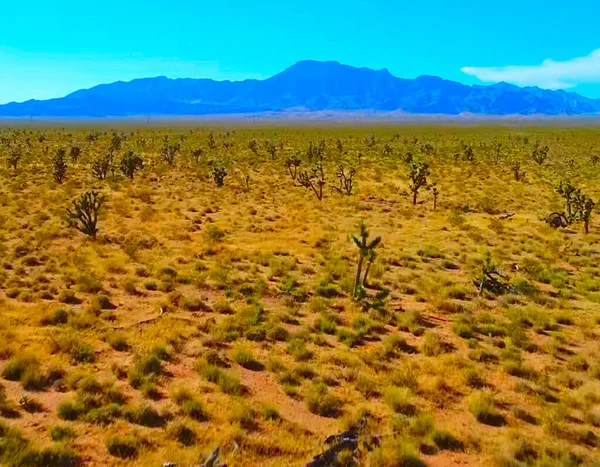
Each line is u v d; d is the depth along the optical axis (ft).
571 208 115.85
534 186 155.12
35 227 88.58
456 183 158.30
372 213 113.09
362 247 59.88
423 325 52.19
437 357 44.60
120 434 30.78
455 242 89.81
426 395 37.86
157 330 47.29
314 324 50.85
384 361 43.45
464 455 30.83
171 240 84.79
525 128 597.52
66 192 123.95
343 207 118.93
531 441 32.30
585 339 49.80
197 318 51.80
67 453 28.09
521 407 36.55
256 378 39.70
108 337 44.65
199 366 40.29
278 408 34.96
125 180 149.18
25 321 47.91
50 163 183.01
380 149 266.16
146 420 32.63
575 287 66.49
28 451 27.78
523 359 44.80
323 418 34.40
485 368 42.68
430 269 72.90
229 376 38.29
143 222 97.71
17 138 302.04
